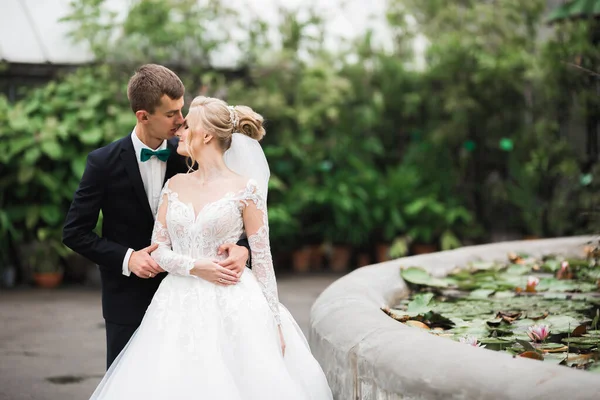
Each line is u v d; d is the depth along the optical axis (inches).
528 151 366.6
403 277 159.6
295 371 106.0
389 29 388.5
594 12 278.7
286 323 110.2
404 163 378.9
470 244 374.0
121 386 99.6
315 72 357.7
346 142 366.0
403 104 378.3
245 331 101.6
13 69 336.2
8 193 314.0
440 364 80.7
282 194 351.6
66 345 199.0
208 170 109.0
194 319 102.2
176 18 343.6
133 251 107.6
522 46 374.0
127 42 332.2
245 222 108.1
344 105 370.0
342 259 363.3
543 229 357.4
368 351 92.9
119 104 325.1
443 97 372.2
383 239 366.9
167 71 107.8
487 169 387.9
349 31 385.1
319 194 350.3
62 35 327.9
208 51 349.1
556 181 358.0
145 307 110.7
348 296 122.0
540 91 348.5
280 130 357.1
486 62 356.5
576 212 321.1
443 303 151.3
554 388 70.6
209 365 98.7
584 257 199.8
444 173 378.6
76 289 305.7
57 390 155.3
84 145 316.8
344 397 98.8
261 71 354.6
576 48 287.7
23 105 324.5
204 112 107.6
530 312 140.7
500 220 390.3
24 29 323.3
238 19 356.8
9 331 219.0
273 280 107.3
